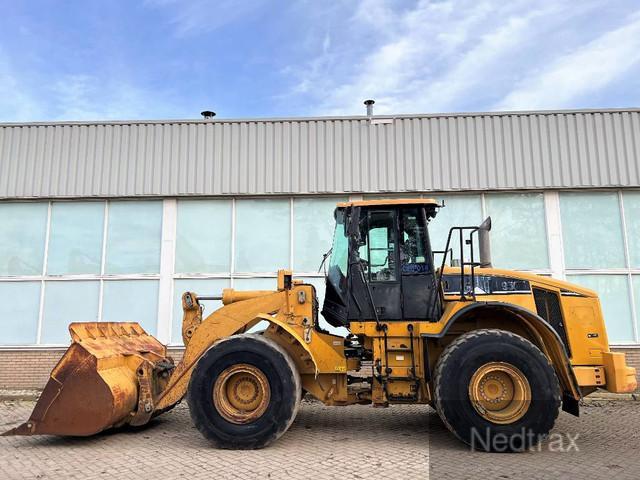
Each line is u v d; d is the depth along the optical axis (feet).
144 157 35.65
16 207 36.06
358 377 21.02
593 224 34.30
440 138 34.91
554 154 34.37
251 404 18.94
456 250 34.45
